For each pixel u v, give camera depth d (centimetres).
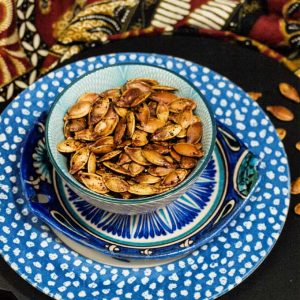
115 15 47
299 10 48
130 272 33
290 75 43
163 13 47
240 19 47
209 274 32
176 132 33
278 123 40
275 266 34
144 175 32
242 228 34
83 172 32
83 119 34
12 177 36
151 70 36
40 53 46
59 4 47
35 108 38
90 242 33
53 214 33
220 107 39
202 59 44
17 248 33
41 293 33
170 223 34
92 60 41
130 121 33
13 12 43
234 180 35
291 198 37
